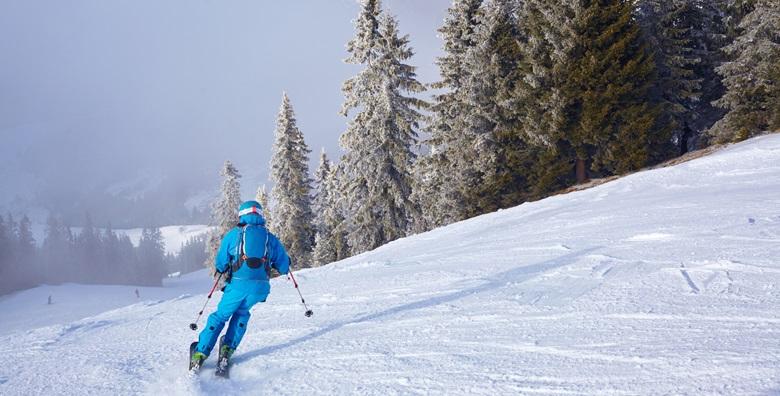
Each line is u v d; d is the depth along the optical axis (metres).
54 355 6.03
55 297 76.88
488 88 26.91
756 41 24.00
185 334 6.56
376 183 29.44
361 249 30.50
